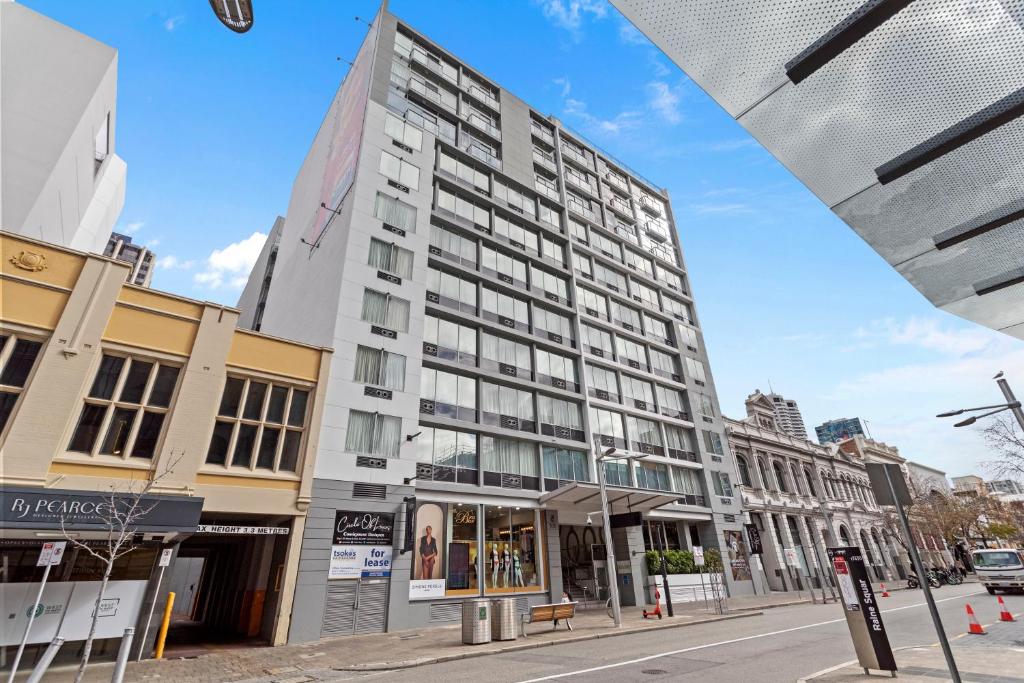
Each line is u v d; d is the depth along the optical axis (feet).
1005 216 11.46
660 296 139.85
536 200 117.08
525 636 51.08
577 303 112.47
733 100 10.40
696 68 10.14
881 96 9.66
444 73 111.55
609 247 133.59
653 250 148.46
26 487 41.09
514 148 118.11
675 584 95.45
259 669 39.42
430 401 78.28
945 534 168.04
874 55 9.06
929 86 9.36
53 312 47.24
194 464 50.52
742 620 63.52
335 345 69.46
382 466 66.90
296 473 57.98
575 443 94.38
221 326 56.29
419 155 94.07
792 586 119.75
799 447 151.02
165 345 52.54
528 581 77.20
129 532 40.68
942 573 147.54
